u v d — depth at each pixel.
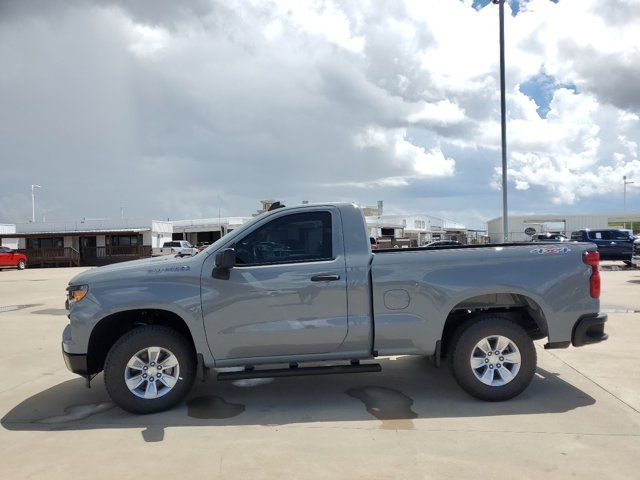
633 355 6.54
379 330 4.75
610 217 54.62
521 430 4.15
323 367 4.75
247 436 4.14
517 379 4.82
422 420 4.43
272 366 5.64
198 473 3.49
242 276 4.71
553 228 57.19
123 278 4.72
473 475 3.40
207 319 4.68
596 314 4.98
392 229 55.69
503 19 17.45
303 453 3.78
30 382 5.86
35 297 15.20
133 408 4.66
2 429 4.41
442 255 4.86
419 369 6.12
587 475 3.38
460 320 5.18
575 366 6.05
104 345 5.02
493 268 4.86
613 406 4.68
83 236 44.88
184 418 4.59
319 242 4.91
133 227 44.47
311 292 4.73
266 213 4.96
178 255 5.45
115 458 3.76
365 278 4.78
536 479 3.33
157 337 4.68
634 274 19.31
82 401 5.15
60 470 3.58
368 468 3.52
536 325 5.38
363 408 4.78
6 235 44.50
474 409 4.68
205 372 4.85
